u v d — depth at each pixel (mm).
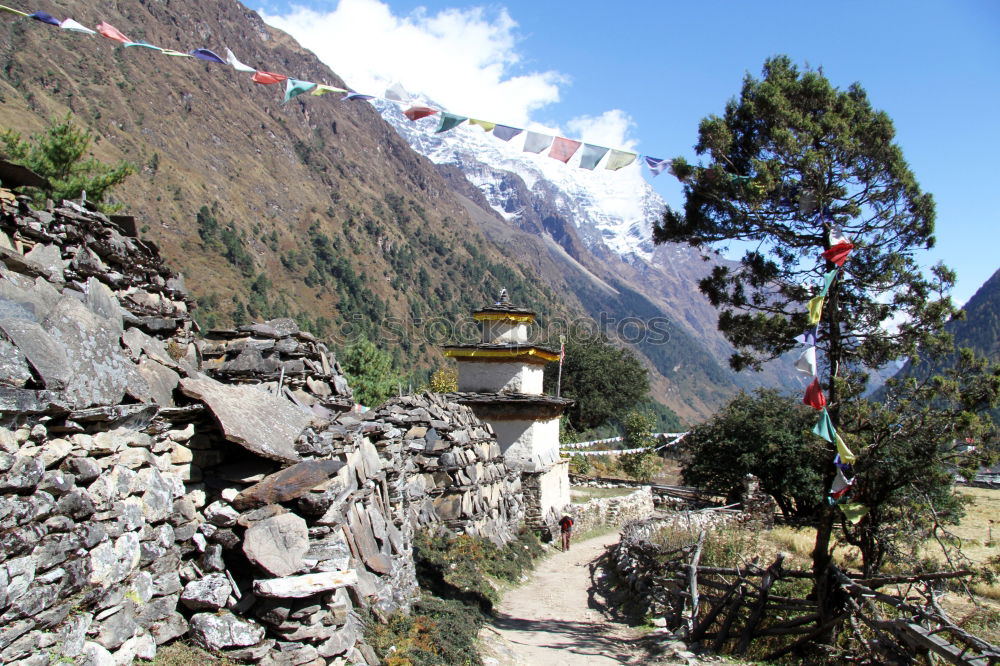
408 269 190125
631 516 33594
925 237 13445
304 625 7539
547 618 15516
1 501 5332
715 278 14891
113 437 6758
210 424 8180
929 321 13164
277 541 7555
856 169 13297
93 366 6816
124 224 9094
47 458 5930
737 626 14070
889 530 13742
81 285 7703
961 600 17188
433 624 10867
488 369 26359
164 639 7055
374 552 10922
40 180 8086
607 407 53031
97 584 6250
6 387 5566
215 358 10781
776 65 14266
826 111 13602
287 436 8727
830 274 12047
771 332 13898
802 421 33281
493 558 18812
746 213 13938
